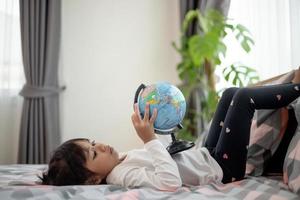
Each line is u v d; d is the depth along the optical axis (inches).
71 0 103.1
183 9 98.3
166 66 106.0
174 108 41.3
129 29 105.1
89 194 36.9
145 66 105.3
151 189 39.7
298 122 41.5
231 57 94.2
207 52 84.6
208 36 85.1
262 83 57.8
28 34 93.5
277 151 47.8
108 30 104.3
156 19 106.2
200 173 43.9
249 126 44.0
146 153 47.7
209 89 93.6
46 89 94.3
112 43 104.3
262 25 89.1
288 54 84.7
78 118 102.4
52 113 96.2
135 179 42.4
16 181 46.5
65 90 101.7
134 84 104.7
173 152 45.1
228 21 93.6
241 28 84.3
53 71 96.3
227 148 44.3
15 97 96.5
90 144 46.9
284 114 46.8
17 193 35.4
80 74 102.9
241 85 83.0
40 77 94.2
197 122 95.2
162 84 42.9
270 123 47.0
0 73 94.0
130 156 48.1
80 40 103.2
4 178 49.6
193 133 96.5
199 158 46.1
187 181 43.6
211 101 88.4
